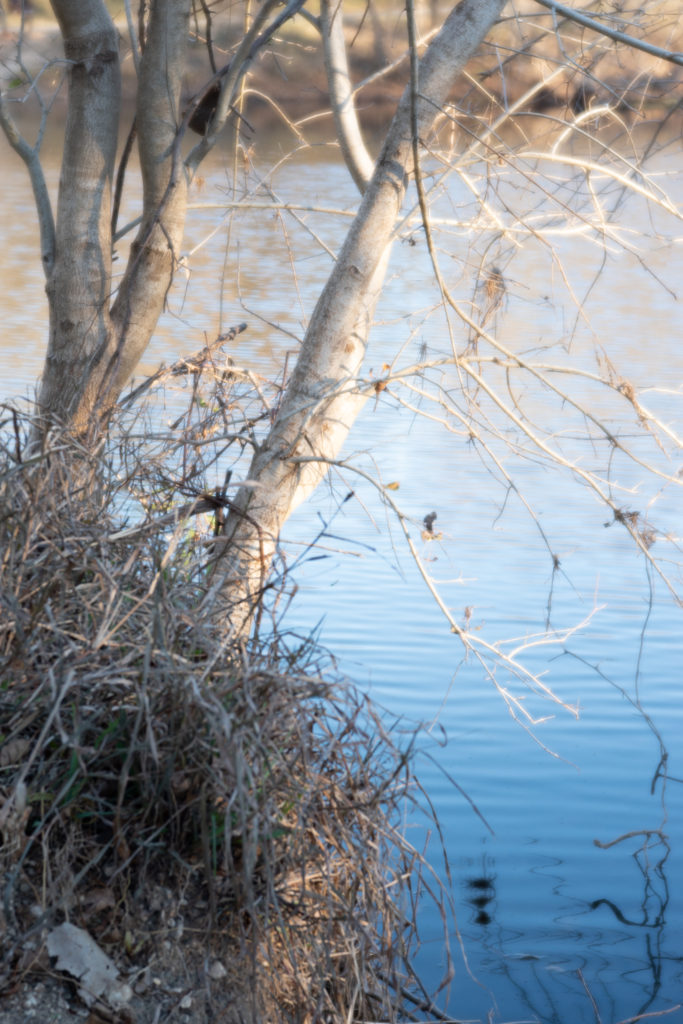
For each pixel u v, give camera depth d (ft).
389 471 41.50
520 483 41.04
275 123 69.77
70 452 17.24
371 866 13.04
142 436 19.67
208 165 70.08
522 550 34.76
